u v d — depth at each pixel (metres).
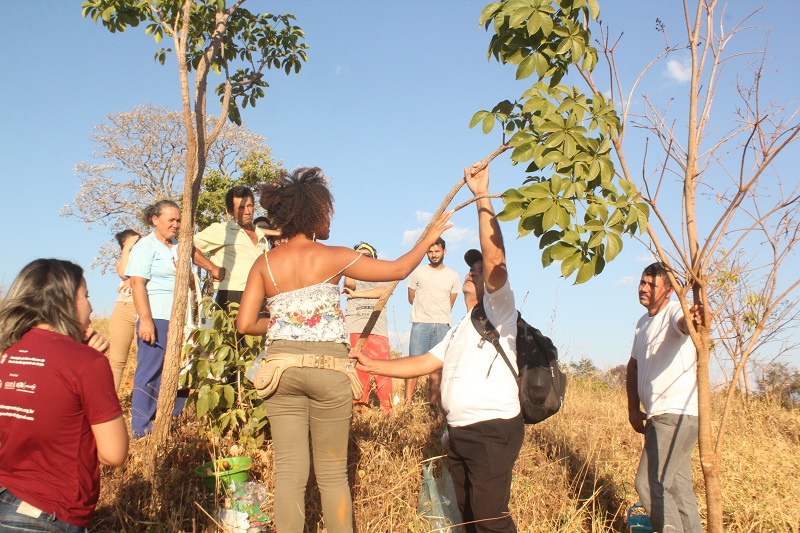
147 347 5.32
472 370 3.60
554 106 3.00
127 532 3.73
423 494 4.22
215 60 5.71
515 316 3.72
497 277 3.58
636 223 2.89
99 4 5.32
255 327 3.48
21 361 2.42
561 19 3.10
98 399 2.42
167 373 4.48
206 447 4.79
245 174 20.84
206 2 5.37
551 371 3.61
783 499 4.85
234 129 28.53
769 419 7.66
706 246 2.93
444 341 4.07
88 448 2.44
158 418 4.46
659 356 4.03
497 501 3.48
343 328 3.37
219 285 5.98
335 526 3.27
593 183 2.93
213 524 3.86
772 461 5.81
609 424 6.93
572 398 7.95
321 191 3.46
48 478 2.37
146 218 5.61
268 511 4.12
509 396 3.54
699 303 3.03
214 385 4.95
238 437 5.08
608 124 3.01
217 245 5.90
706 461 2.97
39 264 2.62
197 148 4.74
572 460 5.50
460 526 3.99
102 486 4.12
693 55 2.98
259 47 6.19
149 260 5.41
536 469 5.15
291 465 3.21
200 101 4.83
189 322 5.96
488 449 3.49
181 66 4.57
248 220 6.03
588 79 3.15
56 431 2.37
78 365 2.41
